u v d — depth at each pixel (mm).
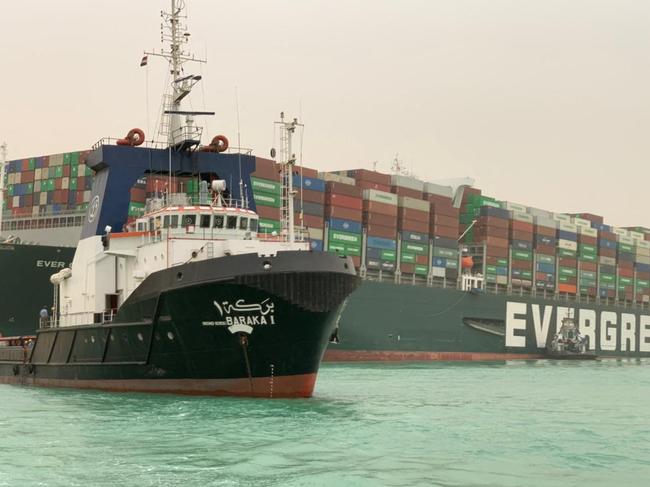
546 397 43062
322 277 31953
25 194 73938
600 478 20641
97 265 39062
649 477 20812
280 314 31859
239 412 29641
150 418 28203
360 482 19250
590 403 39906
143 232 37906
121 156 39719
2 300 53531
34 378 42625
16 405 32094
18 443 23609
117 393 35781
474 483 19734
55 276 43375
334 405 33500
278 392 33469
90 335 37844
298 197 78062
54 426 26594
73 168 70562
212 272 31750
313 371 33750
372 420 29375
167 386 34875
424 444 24828
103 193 39594
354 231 83250
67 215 69938
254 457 21750
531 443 25812
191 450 22609
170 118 40844
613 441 26578
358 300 79062
